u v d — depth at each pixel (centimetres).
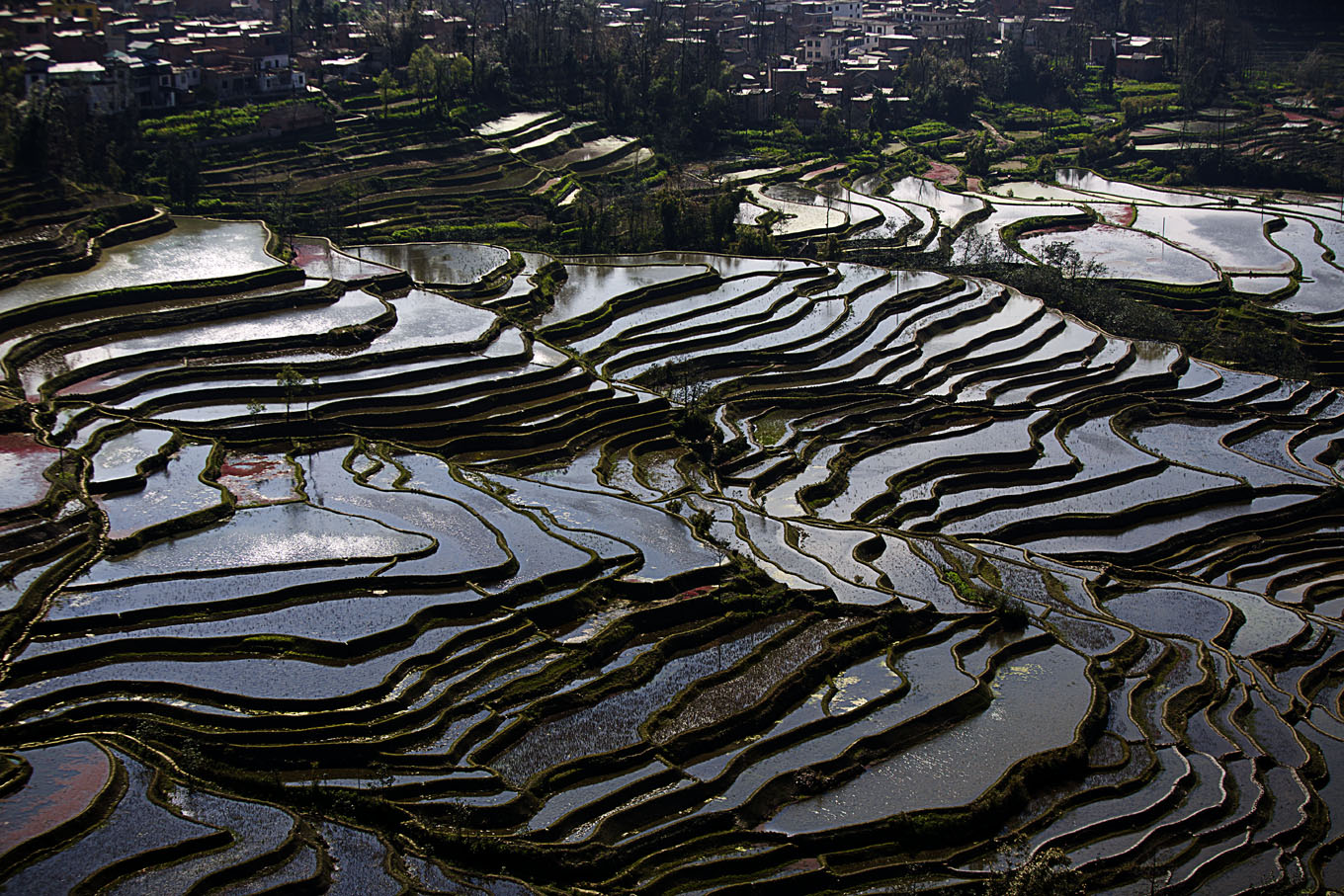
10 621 6125
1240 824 5784
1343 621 7950
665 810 5509
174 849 4906
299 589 6644
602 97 17900
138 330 9838
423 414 9125
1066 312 13050
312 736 5653
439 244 12912
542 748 5806
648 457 9225
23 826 4944
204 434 8531
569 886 5112
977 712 6394
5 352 9012
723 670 6506
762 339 11356
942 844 5472
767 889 5172
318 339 9906
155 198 12606
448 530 7469
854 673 6656
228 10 19812
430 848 5191
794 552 7844
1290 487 9562
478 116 16300
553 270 12481
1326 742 6581
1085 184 18812
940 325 12181
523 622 6625
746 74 19888
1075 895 5175
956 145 19750
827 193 16562
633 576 7138
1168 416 10969
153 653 6081
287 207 12712
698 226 13912
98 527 7125
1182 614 7831
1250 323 13025
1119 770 6081
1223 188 18850
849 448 9762
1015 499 9175
